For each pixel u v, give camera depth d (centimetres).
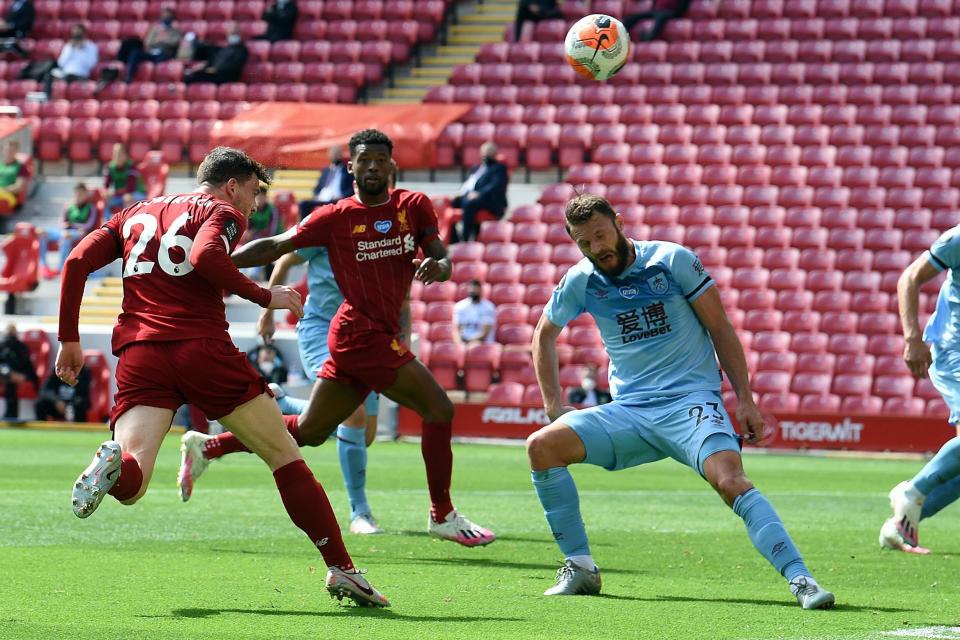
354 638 1395
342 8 8969
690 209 7169
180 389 1599
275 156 7894
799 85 7831
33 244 7206
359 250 2184
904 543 2367
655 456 1819
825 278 6625
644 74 8075
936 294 6469
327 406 2269
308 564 2041
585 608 1652
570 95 8069
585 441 1795
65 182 8138
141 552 2156
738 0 8338
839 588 1895
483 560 2178
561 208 7275
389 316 2216
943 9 8056
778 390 6112
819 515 3112
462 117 7994
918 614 1634
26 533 2377
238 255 2181
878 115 7525
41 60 8856
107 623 1466
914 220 6844
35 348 6231
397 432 5759
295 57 8700
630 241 1788
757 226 7038
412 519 2847
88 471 1452
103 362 6103
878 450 5412
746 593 1819
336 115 8025
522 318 6656
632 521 2895
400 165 7912
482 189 7156
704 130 7644
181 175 8225
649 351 1795
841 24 8100
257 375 1619
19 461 4156
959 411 2339
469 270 6988
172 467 4106
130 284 1620
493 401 6100
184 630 1426
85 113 8488
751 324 6494
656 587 1875
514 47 8431
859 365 6112
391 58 8625
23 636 1370
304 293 6550
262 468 4169
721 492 1722
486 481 3906
